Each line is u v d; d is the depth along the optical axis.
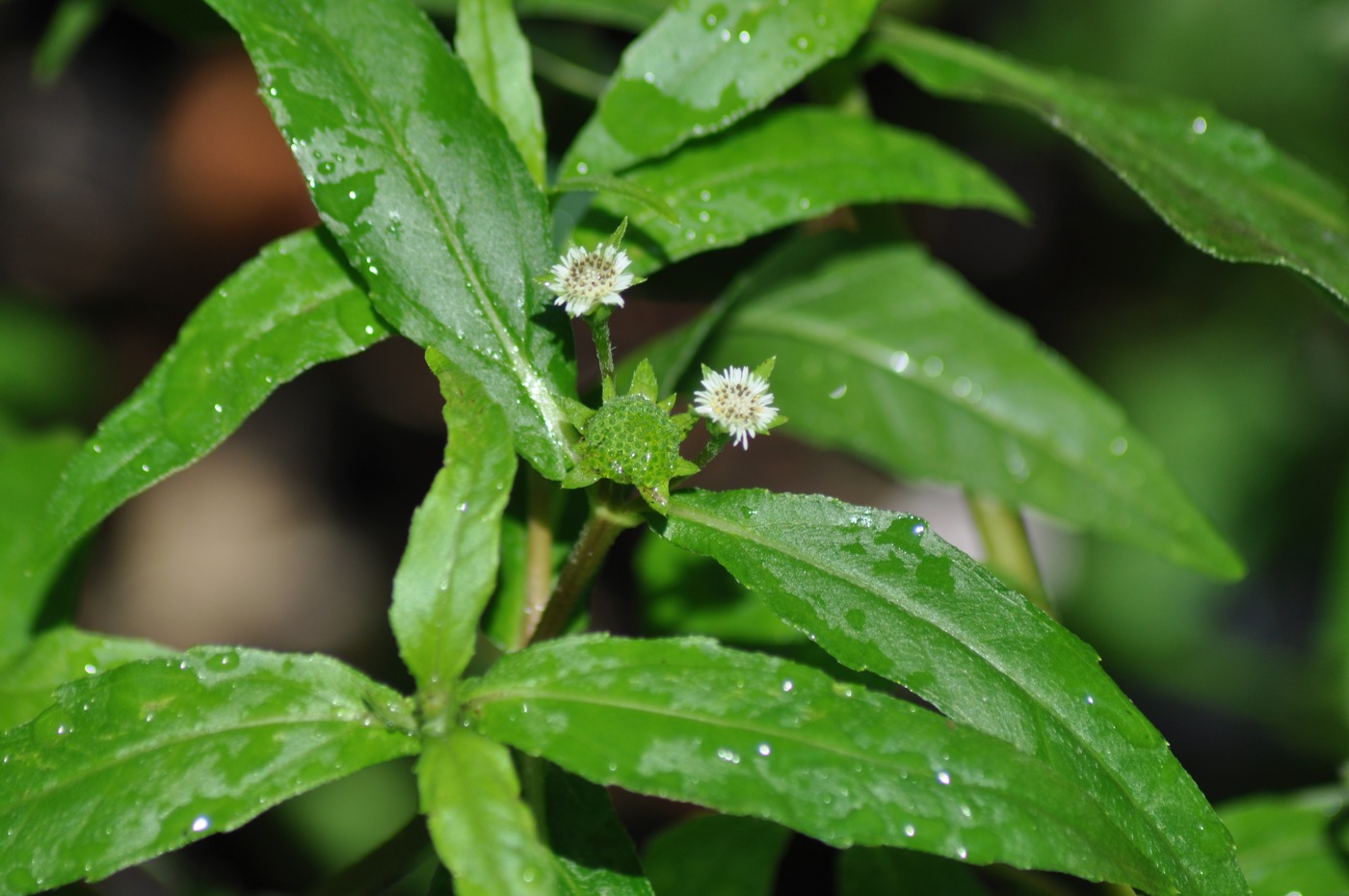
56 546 0.42
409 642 0.41
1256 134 0.47
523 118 0.44
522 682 0.40
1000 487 0.49
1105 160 0.45
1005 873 0.47
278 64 0.42
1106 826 0.40
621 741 0.40
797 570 0.41
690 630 0.47
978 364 0.50
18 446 0.49
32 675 0.45
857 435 0.50
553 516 0.45
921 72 0.48
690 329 0.47
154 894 0.60
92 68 1.17
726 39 0.44
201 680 0.41
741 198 0.44
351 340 0.43
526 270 0.42
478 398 0.41
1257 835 0.48
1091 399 0.50
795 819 0.40
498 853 0.39
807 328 0.50
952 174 0.46
